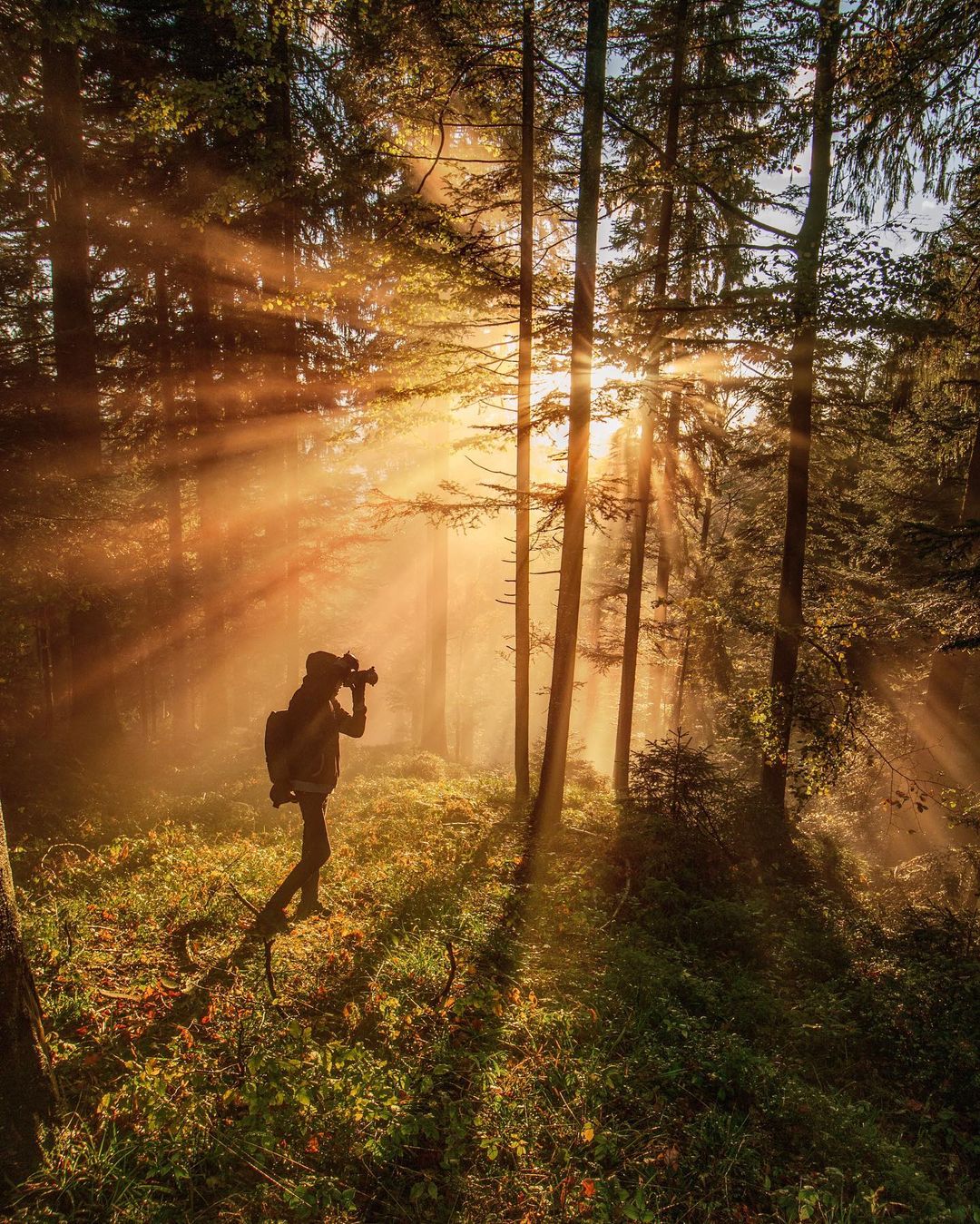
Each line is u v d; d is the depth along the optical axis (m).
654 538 20.05
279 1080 3.77
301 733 5.70
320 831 5.70
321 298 10.90
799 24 10.64
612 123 11.05
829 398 12.91
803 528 12.24
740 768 16.72
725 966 6.49
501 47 9.17
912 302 9.96
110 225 14.27
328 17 9.12
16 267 13.12
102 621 12.99
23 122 11.64
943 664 13.40
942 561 8.85
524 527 10.77
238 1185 3.27
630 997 5.42
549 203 10.91
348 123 10.50
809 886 9.27
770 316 10.29
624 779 14.87
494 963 5.68
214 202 9.69
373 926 5.94
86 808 9.59
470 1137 3.66
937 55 8.78
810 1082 4.96
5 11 8.50
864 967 6.70
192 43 13.35
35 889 6.39
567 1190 3.41
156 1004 4.50
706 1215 3.43
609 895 7.69
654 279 13.59
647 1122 4.02
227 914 5.82
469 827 9.55
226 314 15.93
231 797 11.29
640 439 15.54
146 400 16.97
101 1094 3.65
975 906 9.39
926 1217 3.64
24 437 10.68
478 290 10.43
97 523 10.68
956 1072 5.22
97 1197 3.07
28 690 16.75
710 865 8.60
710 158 13.05
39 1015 3.48
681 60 12.84
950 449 15.69
